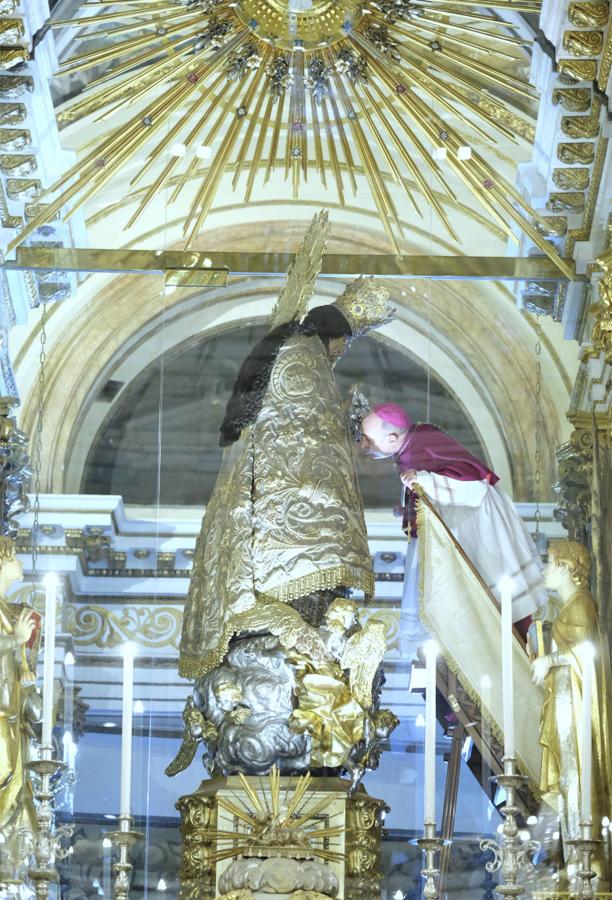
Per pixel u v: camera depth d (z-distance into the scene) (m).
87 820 8.59
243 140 9.55
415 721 8.65
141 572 9.10
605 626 8.53
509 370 9.46
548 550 8.77
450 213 9.57
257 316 9.57
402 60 9.33
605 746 8.27
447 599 8.68
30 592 9.02
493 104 9.35
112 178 9.44
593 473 8.95
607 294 8.98
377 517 9.04
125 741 7.98
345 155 9.55
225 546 8.48
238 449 8.77
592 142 9.09
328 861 7.92
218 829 8.01
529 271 9.53
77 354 9.46
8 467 9.22
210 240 9.64
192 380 9.47
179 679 8.88
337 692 8.15
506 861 7.57
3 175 9.22
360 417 9.26
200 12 9.23
